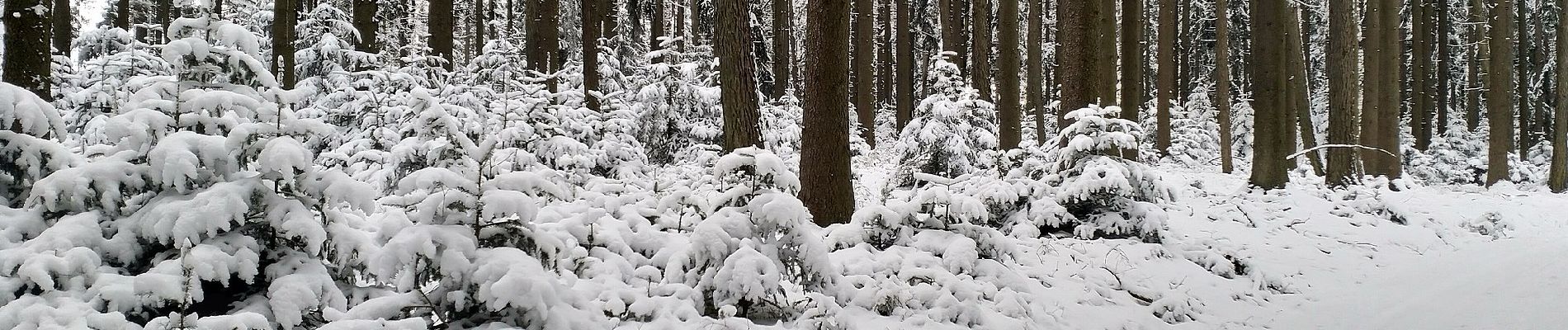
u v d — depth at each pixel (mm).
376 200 7992
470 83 12844
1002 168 11664
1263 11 14664
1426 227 12266
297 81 14789
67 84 13242
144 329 3588
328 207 4199
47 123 4301
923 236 7602
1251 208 12562
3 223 3840
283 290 3902
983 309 6559
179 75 4371
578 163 9766
